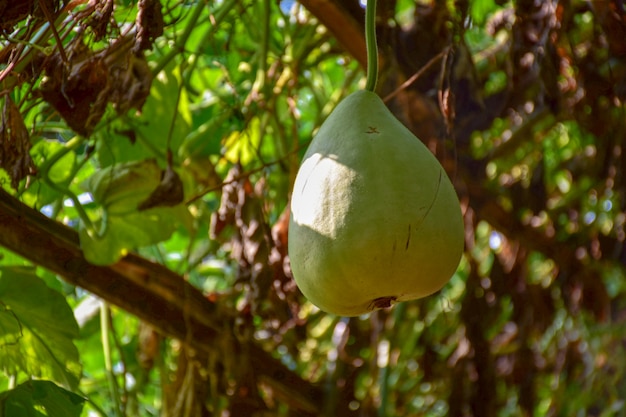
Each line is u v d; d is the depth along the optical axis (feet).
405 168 5.25
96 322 8.88
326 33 8.02
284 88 8.11
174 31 6.84
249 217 7.53
